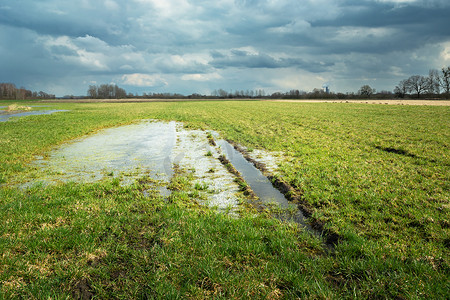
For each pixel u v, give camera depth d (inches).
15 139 691.4
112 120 1242.0
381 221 229.6
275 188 338.0
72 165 462.0
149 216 242.5
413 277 152.7
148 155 542.3
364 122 937.5
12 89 6294.3
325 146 553.0
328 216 245.6
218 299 139.3
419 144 541.0
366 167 392.8
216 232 211.5
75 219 227.9
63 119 1285.7
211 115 1445.6
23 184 356.8
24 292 144.0
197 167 446.6
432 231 206.8
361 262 166.9
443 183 317.4
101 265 170.9
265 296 141.2
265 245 191.2
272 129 838.5
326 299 138.6
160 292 143.6
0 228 209.3
